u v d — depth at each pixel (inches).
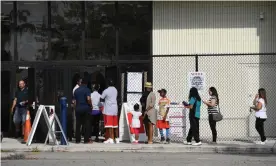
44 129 621.0
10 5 733.3
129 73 674.8
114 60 719.7
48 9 729.6
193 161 494.3
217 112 616.4
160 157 530.0
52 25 729.6
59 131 614.5
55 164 479.5
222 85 709.3
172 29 722.8
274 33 717.9
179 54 717.3
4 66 727.1
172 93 711.1
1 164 485.7
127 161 496.4
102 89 696.4
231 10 721.0
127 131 648.4
